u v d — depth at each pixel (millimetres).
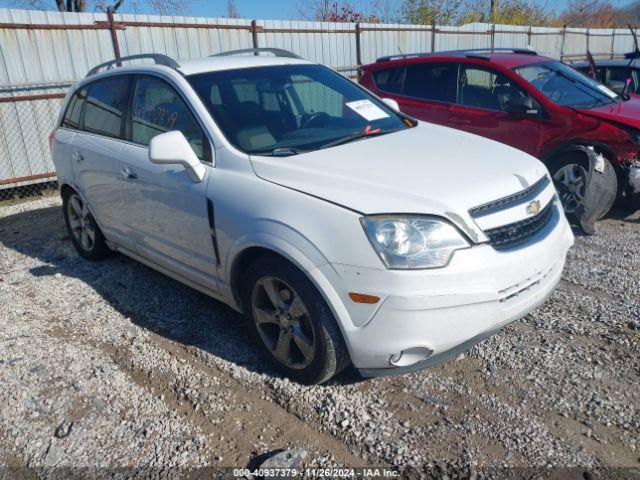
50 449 2846
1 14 7961
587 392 3025
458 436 2762
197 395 3191
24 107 8352
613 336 3537
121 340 3834
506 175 3158
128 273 5012
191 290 4570
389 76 7293
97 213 4805
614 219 5957
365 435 2801
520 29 16000
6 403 3203
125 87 4414
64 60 8570
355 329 2807
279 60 4434
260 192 3139
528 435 2742
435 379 3215
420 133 3926
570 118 5707
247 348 3645
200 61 4219
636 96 7023
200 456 2742
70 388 3307
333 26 11656
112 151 4348
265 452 2742
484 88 6434
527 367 3270
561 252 3303
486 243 2830
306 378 3150
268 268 3111
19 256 5715
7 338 3926
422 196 2832
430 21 20109
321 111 4078
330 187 2977
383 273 2697
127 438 2896
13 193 8578
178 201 3648
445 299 2705
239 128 3588
